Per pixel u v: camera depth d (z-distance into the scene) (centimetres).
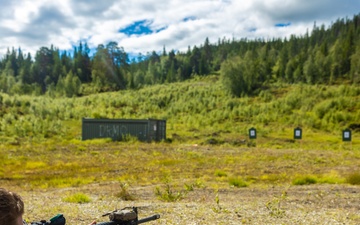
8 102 8156
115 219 336
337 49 17975
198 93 13425
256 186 1778
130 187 1755
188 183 1842
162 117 9919
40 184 1905
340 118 8881
